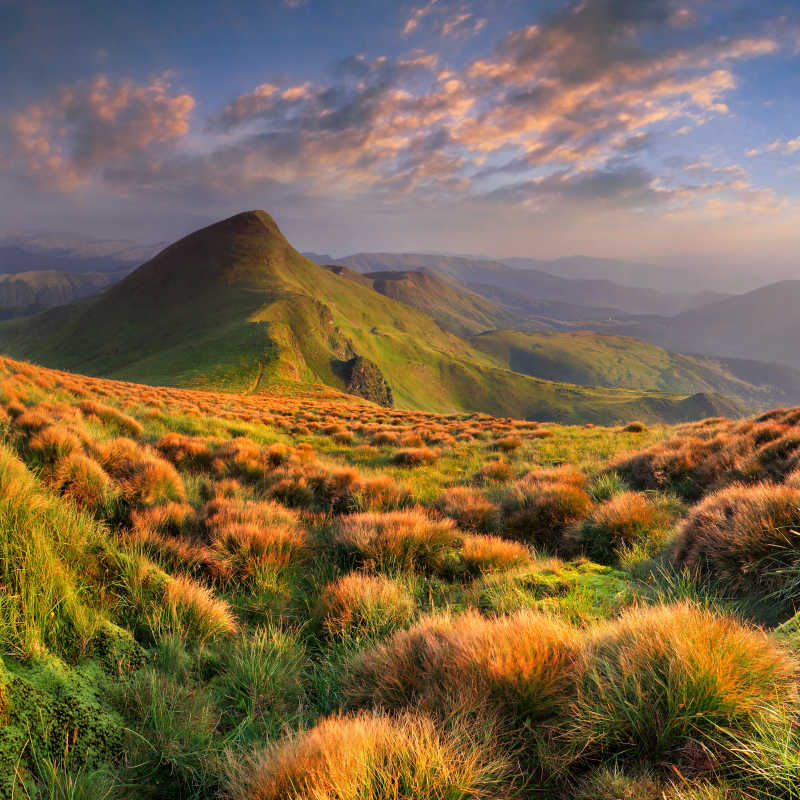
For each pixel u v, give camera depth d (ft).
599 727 7.16
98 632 10.02
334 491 30.09
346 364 588.91
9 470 12.50
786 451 24.12
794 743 5.95
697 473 28.40
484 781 6.50
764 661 7.24
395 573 17.95
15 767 6.79
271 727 9.25
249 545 17.40
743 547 12.31
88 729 7.93
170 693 9.34
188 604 12.54
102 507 18.43
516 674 8.29
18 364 65.62
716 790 5.78
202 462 34.53
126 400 63.31
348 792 6.00
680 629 8.03
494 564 18.60
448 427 80.38
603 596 14.57
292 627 14.16
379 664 10.29
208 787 7.72
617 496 23.57
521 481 30.27
